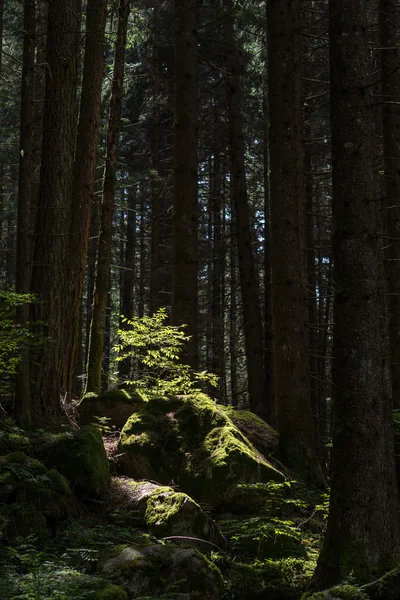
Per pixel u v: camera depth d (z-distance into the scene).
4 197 22.09
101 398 9.67
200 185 25.25
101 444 8.01
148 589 5.51
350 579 5.51
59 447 7.55
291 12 11.47
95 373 10.77
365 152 6.20
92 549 6.15
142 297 25.89
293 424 10.34
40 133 14.79
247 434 10.08
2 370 8.42
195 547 6.51
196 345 11.97
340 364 6.06
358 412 5.91
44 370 9.73
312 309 17.92
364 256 6.08
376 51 14.15
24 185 8.55
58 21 10.62
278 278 10.84
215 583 5.78
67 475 7.38
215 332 21.70
